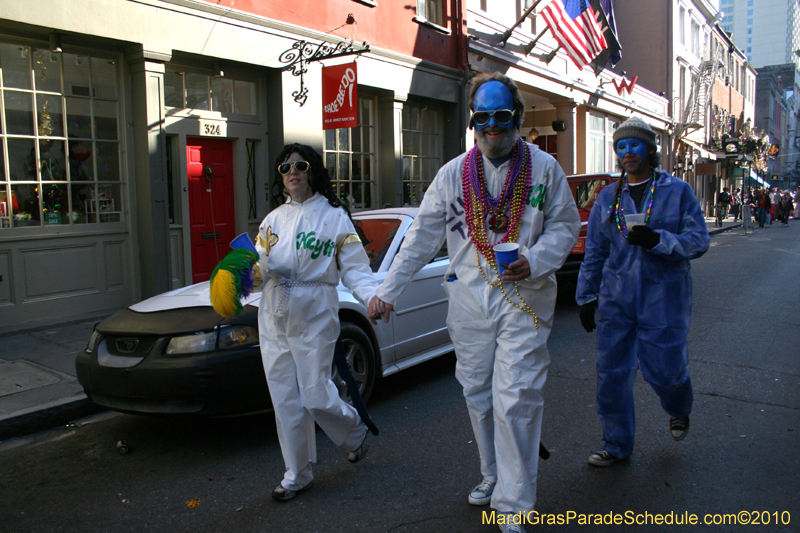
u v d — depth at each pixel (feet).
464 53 41.37
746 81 156.76
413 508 9.73
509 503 8.11
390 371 15.14
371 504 9.91
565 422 13.29
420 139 40.32
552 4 44.14
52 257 22.38
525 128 64.59
